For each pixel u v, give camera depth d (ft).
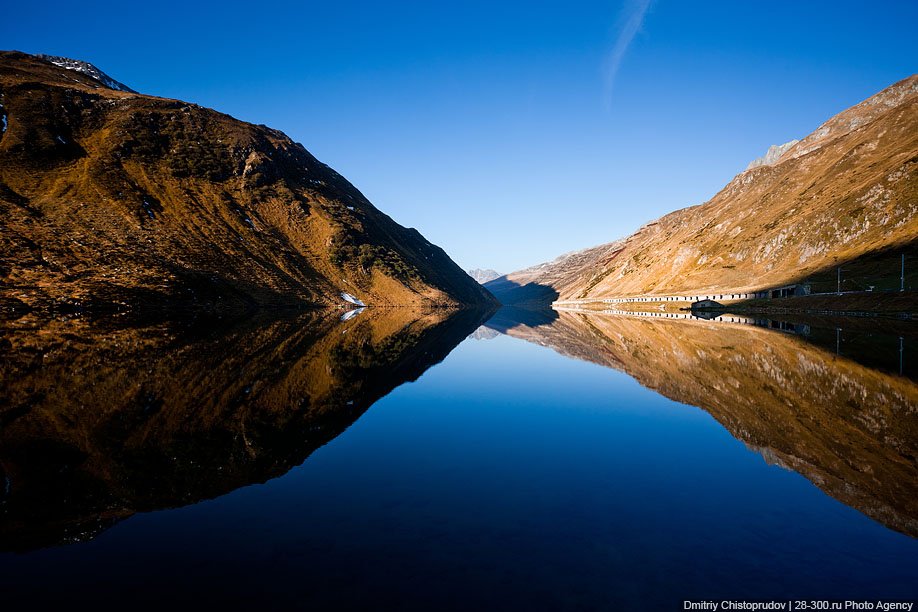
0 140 376.27
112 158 423.23
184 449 42.63
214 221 418.72
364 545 25.48
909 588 22.18
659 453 43.75
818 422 56.03
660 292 578.25
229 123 573.74
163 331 151.53
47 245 266.16
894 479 36.94
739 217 621.31
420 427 52.80
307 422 53.36
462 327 242.78
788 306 327.88
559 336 193.36
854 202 422.82
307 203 546.26
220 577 22.36
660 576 22.77
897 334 164.66
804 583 22.54
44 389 66.23
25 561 23.89
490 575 22.59
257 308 327.26
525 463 40.34
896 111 529.04
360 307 423.64
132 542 25.84
